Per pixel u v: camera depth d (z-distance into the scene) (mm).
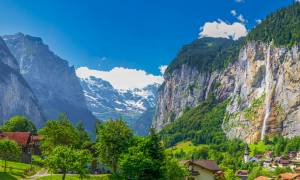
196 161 144250
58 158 111625
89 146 164500
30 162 179125
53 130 163375
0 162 155625
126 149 111000
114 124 122625
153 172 91812
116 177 104375
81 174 117000
